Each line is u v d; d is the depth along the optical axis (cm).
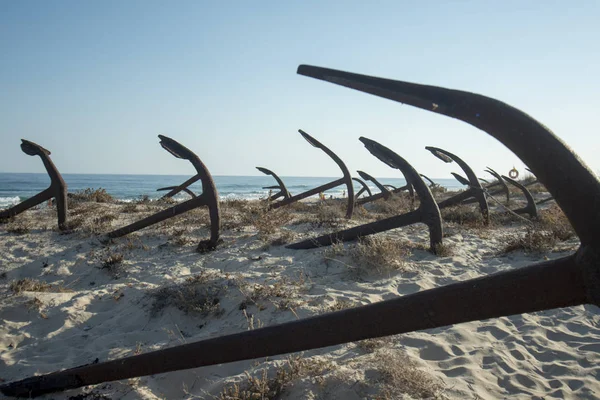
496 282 193
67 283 694
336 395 335
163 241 859
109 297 604
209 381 383
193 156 804
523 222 1134
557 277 180
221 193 5069
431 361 392
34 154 934
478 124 175
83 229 924
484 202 1105
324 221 1038
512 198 1973
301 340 243
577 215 165
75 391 372
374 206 1620
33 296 586
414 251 779
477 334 445
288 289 570
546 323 472
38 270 739
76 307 566
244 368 393
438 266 692
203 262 738
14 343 496
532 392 346
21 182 7294
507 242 839
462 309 200
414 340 425
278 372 361
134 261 759
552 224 990
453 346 417
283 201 1223
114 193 4844
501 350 412
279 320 488
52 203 1297
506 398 338
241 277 614
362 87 188
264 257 748
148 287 623
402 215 773
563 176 163
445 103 176
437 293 206
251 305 529
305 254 762
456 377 364
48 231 929
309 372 365
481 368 382
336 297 547
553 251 749
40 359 449
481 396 335
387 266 650
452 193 2288
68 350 468
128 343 479
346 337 230
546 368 385
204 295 558
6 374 426
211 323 513
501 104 170
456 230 1002
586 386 349
